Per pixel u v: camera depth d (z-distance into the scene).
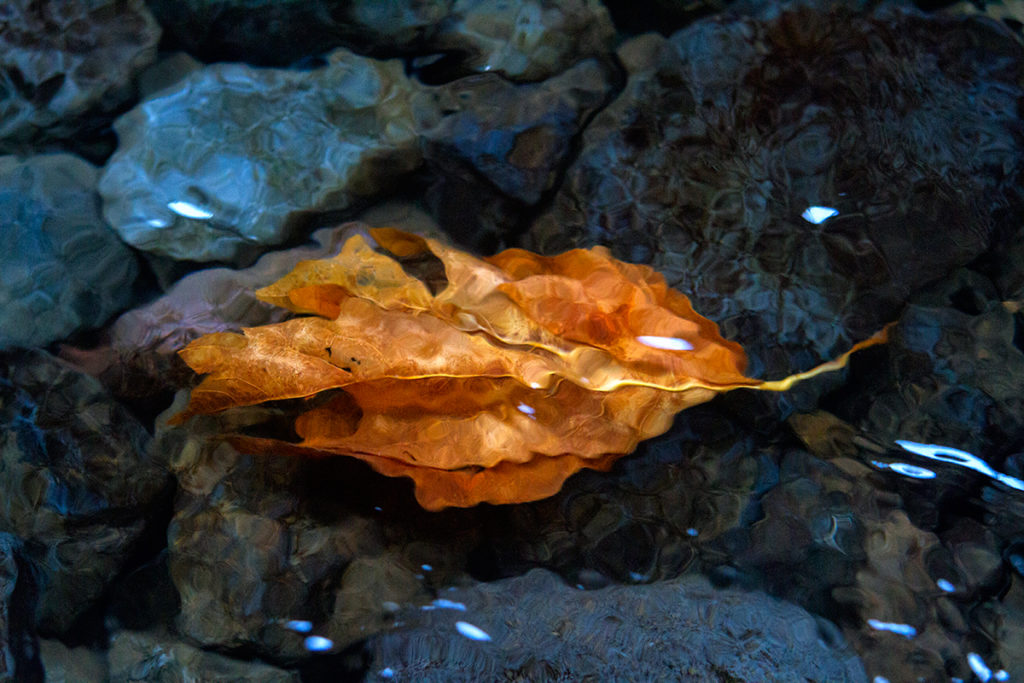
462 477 0.55
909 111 0.61
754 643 0.52
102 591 0.54
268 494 0.55
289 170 0.60
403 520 0.54
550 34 0.63
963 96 0.61
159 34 0.63
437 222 0.59
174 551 0.54
